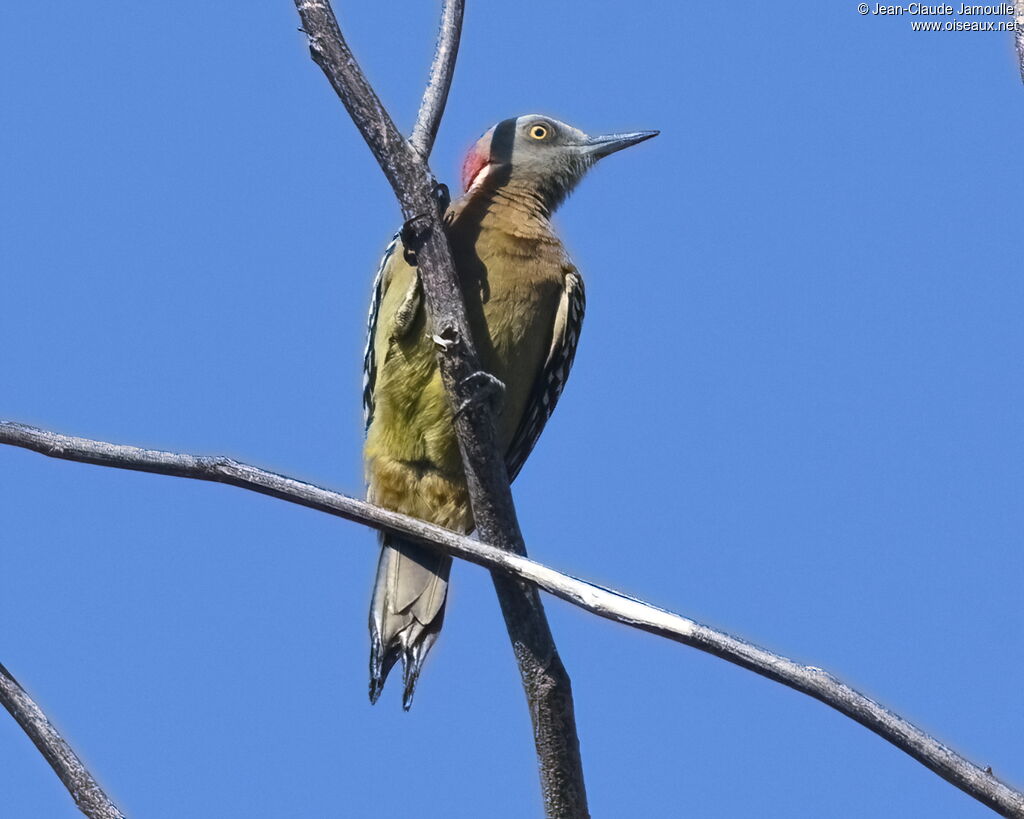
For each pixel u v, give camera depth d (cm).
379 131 1154
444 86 1192
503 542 1175
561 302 1458
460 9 1215
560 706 1074
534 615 1075
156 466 1002
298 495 1001
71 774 896
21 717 905
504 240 1427
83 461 1005
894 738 828
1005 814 802
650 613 900
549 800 1074
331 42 1155
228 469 998
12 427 1012
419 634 1330
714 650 878
